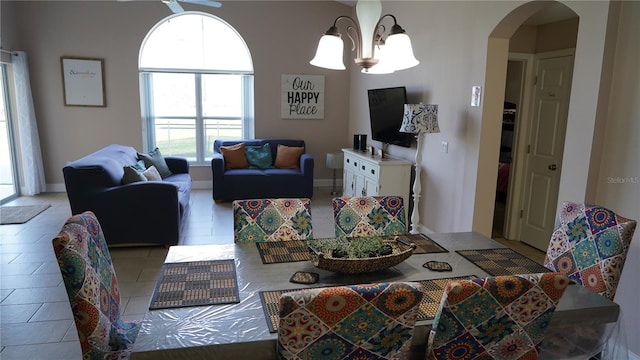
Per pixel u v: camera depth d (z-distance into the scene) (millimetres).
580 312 1562
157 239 4137
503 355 1429
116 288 1896
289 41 6953
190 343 1310
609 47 2453
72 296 1538
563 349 1747
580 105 2611
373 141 6172
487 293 1280
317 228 5016
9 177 6066
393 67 2201
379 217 2529
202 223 5117
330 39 2170
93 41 6379
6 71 5977
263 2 6770
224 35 6918
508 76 5383
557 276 1332
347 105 7375
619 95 2455
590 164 2561
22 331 2695
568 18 3975
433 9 4391
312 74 7133
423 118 3912
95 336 1580
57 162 6578
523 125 4539
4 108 5934
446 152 4203
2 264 3740
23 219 5023
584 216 2092
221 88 7070
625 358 1668
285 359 1235
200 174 7172
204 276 1798
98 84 6484
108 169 4066
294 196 6305
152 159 5621
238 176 6086
